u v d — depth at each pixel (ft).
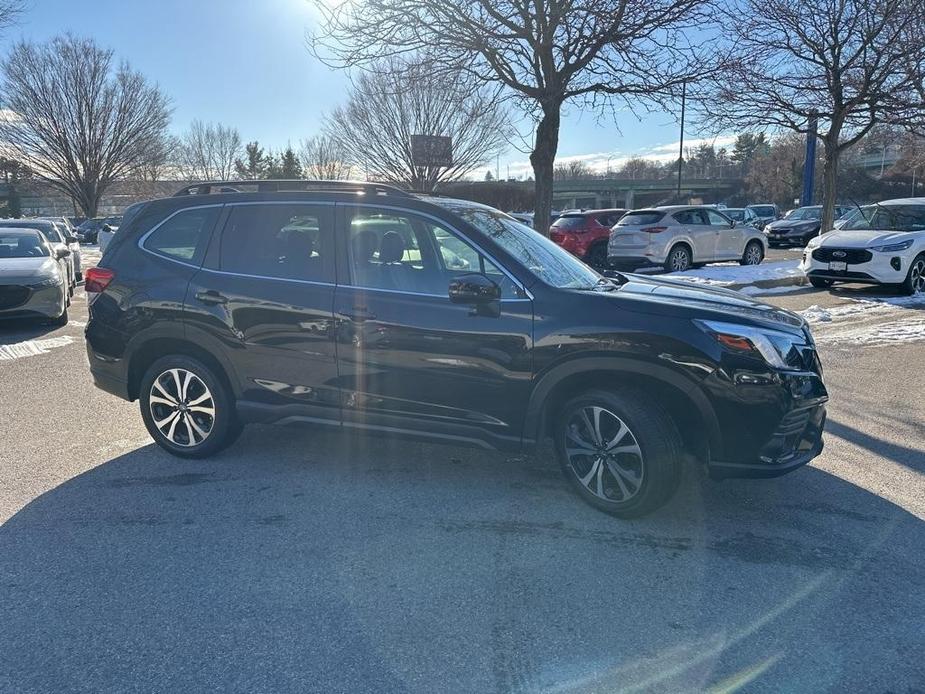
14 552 11.30
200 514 12.69
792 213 90.99
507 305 12.46
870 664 8.52
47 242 35.55
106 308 15.20
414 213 13.46
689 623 9.36
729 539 11.71
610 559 11.04
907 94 41.86
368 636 9.09
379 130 87.61
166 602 9.87
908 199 41.50
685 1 25.17
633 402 11.81
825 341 27.32
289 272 14.01
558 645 8.91
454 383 12.83
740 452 11.64
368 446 16.25
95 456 15.65
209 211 14.82
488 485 13.98
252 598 9.97
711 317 11.72
